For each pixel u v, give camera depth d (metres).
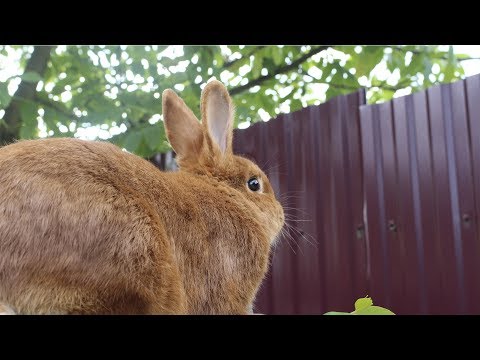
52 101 1.07
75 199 0.30
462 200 0.78
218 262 0.41
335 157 0.93
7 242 0.29
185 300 0.38
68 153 0.32
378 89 1.23
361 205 0.89
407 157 0.83
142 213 0.33
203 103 0.49
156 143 0.90
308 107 0.97
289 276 0.99
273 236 0.53
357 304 0.25
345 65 1.14
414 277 0.82
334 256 0.93
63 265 0.29
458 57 1.09
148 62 1.02
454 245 0.78
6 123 1.01
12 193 0.29
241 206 0.45
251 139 1.06
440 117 0.80
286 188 1.00
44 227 0.29
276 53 1.11
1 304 0.29
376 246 0.87
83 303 0.30
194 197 0.42
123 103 0.97
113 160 0.34
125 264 0.31
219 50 1.06
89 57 1.07
